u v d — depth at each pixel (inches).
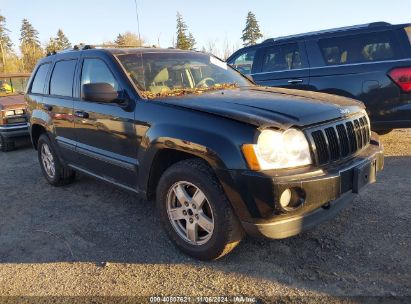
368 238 135.3
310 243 134.7
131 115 142.1
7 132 324.8
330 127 120.5
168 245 140.6
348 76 236.4
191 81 165.3
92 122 164.1
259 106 123.7
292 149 110.7
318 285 111.7
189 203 127.1
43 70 217.6
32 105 219.9
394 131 290.5
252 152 107.0
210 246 122.3
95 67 167.3
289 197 108.4
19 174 253.3
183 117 124.3
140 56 164.1
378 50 234.1
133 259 132.5
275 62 272.8
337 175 114.0
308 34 261.4
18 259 137.2
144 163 137.9
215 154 112.1
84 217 171.0
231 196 112.0
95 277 123.0
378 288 108.7
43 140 213.8
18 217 176.6
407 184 182.1
